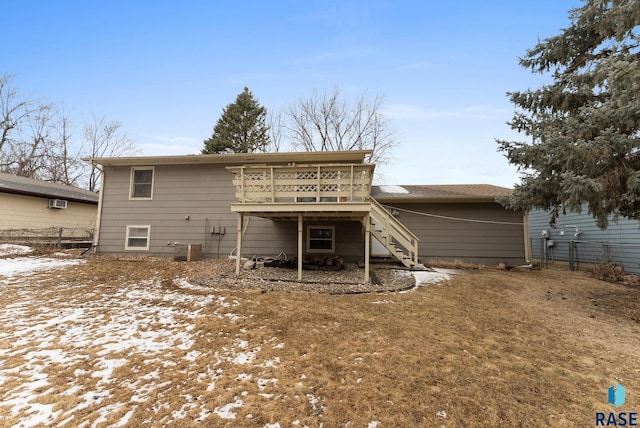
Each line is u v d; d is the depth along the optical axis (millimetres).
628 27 5484
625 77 4637
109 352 3225
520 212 10797
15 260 8633
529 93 7297
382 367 2986
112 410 2270
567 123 5727
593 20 6355
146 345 3412
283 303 5059
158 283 6520
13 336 3590
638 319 4652
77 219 14555
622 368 3064
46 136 21641
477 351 3400
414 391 2584
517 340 3742
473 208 11031
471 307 5105
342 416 2248
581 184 4973
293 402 2406
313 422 2180
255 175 7094
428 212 11203
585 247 11211
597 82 5969
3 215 11734
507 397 2527
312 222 10125
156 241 10359
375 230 8875
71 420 2150
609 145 4977
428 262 10414
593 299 5875
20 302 4938
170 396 2455
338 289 6109
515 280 7609
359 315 4535
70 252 10453
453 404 2414
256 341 3553
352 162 9969
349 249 10078
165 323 4086
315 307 4883
